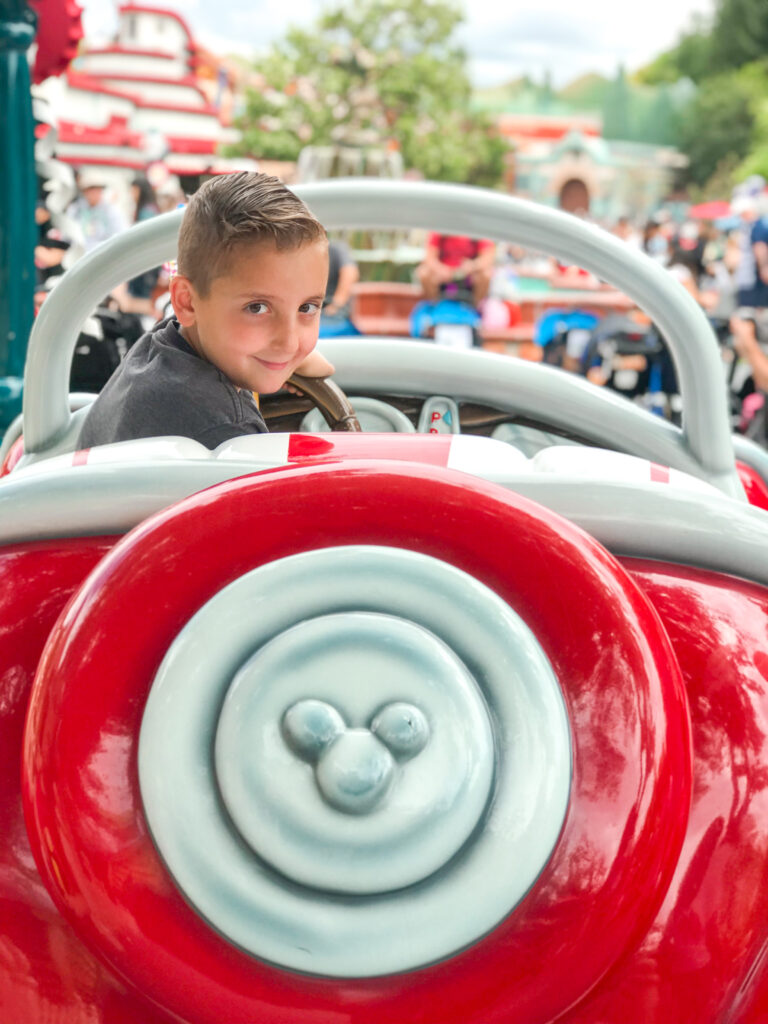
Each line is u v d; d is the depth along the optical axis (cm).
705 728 77
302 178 1289
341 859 67
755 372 538
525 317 1141
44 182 346
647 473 90
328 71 2722
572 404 137
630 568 82
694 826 76
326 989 67
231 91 2616
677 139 3575
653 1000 74
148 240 123
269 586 71
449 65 2867
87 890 68
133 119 2317
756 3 3934
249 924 67
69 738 69
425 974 67
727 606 81
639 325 572
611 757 69
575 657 71
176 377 103
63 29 413
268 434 91
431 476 73
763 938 76
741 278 729
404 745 67
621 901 68
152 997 69
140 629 71
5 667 79
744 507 85
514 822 68
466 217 125
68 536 82
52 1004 73
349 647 70
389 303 947
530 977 67
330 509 72
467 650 70
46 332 126
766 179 3186
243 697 69
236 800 68
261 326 99
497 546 72
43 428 130
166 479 82
